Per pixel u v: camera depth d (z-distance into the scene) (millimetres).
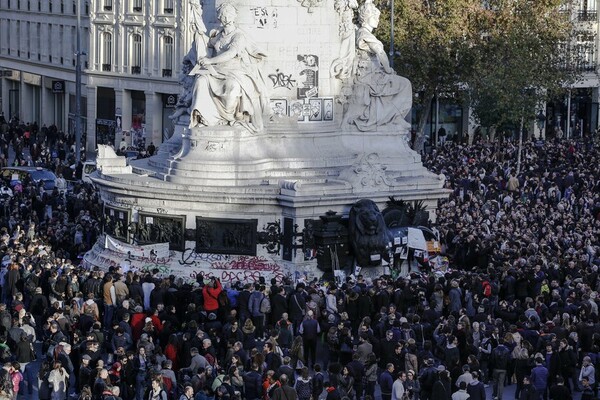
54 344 67750
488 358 69875
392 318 69562
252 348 67375
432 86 137250
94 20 161750
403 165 91062
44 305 75062
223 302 73750
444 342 68125
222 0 89000
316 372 64250
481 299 75375
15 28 185750
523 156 127312
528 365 68625
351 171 86375
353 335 73750
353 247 84438
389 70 92875
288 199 83562
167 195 85625
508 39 132375
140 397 65438
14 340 69438
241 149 87062
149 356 66312
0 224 97750
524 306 73938
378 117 92062
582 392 67125
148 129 156000
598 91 168625
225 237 85250
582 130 168625
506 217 96188
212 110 87625
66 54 171375
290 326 70750
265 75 89562
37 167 121188
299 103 90000
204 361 64750
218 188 85125
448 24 133625
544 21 138875
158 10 152500
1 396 63156
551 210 99250
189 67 92250
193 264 85562
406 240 86188
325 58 90562
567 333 69938
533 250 84250
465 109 156625
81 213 97625
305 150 89375
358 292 74000
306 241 84125
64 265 77750
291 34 89688
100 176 90000
